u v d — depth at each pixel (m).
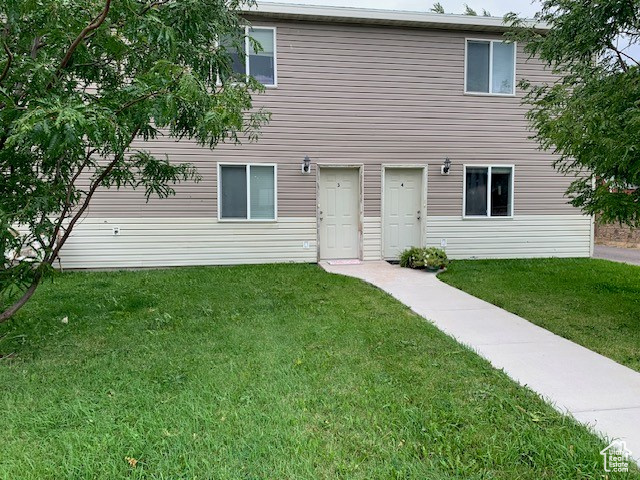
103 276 7.04
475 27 8.23
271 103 7.94
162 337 3.98
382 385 2.96
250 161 8.00
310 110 8.08
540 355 3.62
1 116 2.91
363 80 8.19
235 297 5.55
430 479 1.99
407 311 4.94
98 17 2.98
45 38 3.27
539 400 2.78
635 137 3.78
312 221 8.30
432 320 4.61
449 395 2.82
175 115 3.52
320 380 3.03
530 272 7.42
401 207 8.64
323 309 4.96
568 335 4.15
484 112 8.61
